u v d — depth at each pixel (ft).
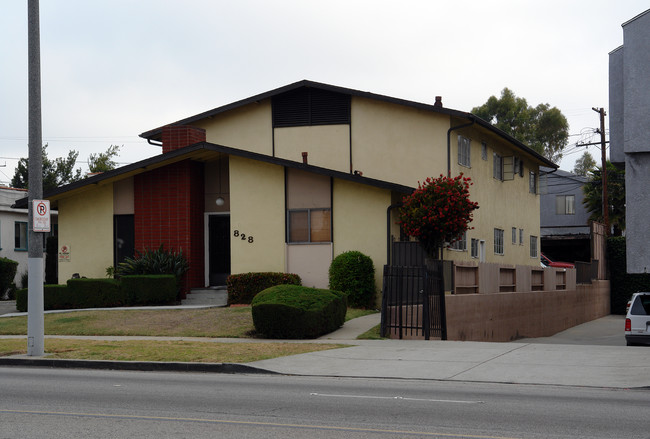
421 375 42.96
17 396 34.81
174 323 68.74
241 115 98.53
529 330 92.58
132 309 77.00
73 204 90.38
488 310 78.95
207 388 37.81
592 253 130.93
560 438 25.64
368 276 78.48
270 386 38.78
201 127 100.22
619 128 67.77
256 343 57.36
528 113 243.40
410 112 91.09
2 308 89.81
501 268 85.35
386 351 52.65
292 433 26.43
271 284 80.69
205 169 89.81
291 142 95.91
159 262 83.05
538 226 133.80
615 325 113.19
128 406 32.09
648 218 64.59
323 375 43.29
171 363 46.70
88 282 80.84
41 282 50.75
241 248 84.94
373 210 81.05
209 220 89.45
